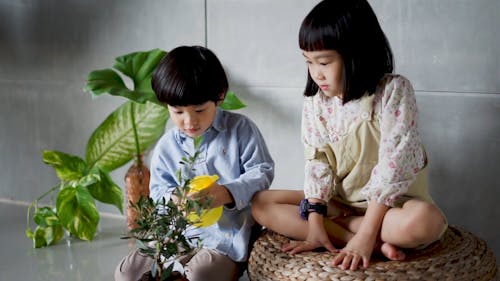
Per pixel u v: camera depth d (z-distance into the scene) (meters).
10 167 2.68
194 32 2.22
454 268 1.48
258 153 1.79
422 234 1.49
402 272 1.46
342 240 1.65
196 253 1.68
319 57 1.54
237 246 1.75
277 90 2.13
